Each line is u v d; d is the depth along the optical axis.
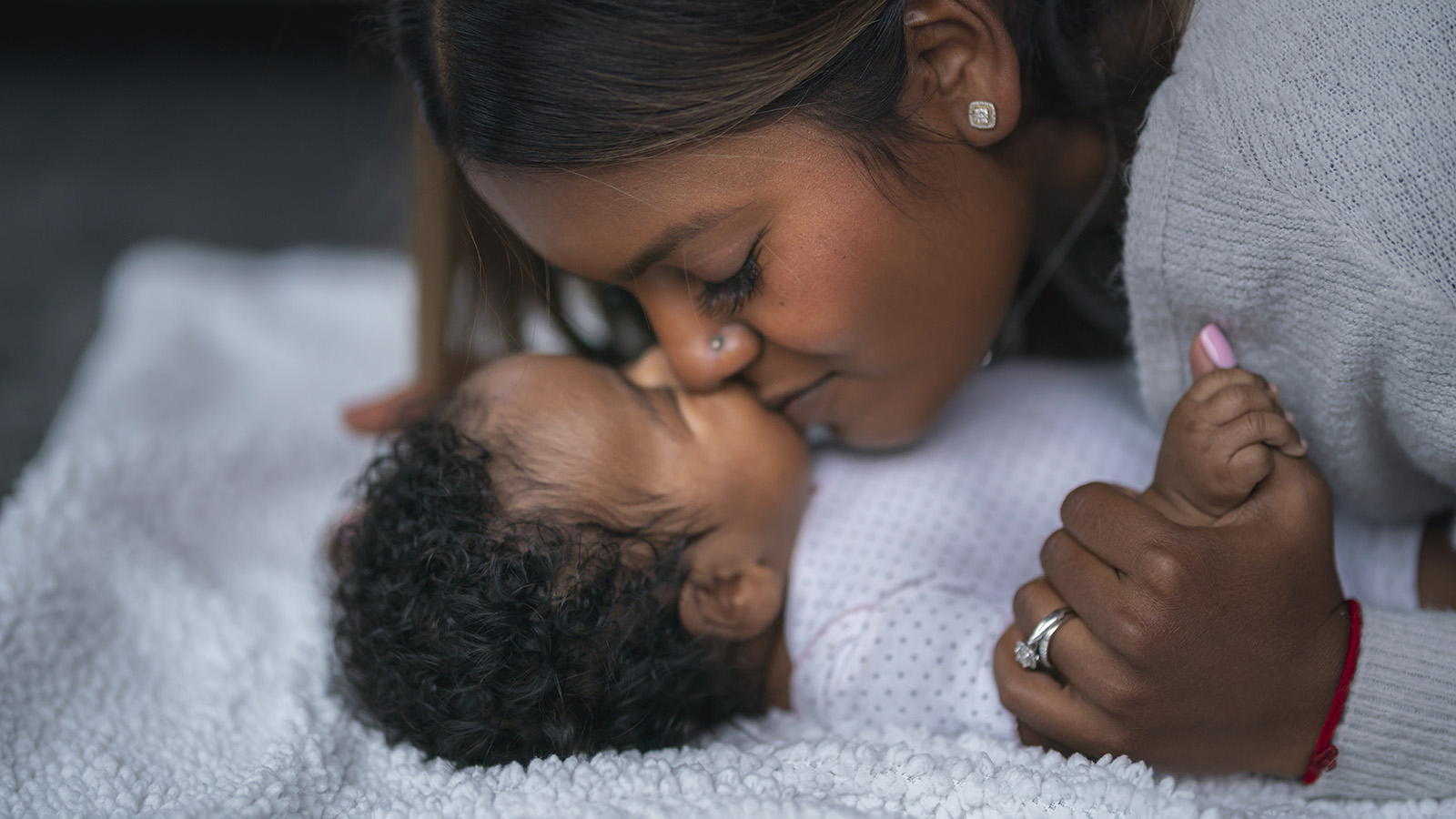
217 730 0.87
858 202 0.77
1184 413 0.78
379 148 2.26
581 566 0.85
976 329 0.88
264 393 1.51
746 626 0.94
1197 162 0.76
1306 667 0.74
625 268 0.80
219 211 2.11
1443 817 0.75
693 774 0.76
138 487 1.18
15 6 2.59
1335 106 0.71
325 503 1.27
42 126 2.34
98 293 1.88
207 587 1.07
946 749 0.79
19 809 0.77
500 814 0.74
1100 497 0.78
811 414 0.94
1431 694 0.74
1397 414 0.77
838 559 0.97
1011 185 0.86
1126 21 0.84
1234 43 0.75
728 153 0.74
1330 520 0.76
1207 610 0.72
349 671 0.91
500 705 0.83
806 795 0.74
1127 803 0.70
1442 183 0.69
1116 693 0.74
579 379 0.93
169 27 2.60
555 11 0.71
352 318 1.68
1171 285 0.82
